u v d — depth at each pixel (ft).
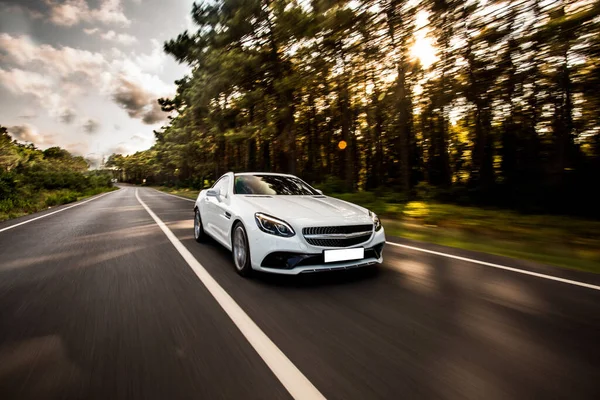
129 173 497.46
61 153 273.54
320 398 5.27
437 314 8.58
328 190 56.08
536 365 6.22
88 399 5.28
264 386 5.59
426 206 36.63
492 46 34.47
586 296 9.79
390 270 12.63
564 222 27.37
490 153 54.24
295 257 10.45
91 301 9.66
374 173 80.59
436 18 34.96
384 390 5.48
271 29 50.16
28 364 6.31
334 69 44.80
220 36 55.72
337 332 7.59
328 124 77.30
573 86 37.32
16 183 74.90
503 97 45.29
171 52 66.08
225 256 15.17
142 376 5.90
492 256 15.01
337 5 37.32
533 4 28.17
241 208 12.41
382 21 35.78
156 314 8.64
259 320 8.23
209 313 8.68
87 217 34.58
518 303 9.29
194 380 5.77
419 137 71.97
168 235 21.25
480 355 6.57
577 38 27.07
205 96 64.59
